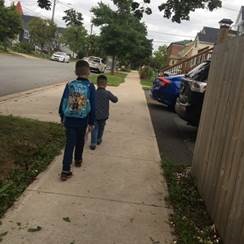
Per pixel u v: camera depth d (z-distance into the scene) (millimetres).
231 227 2396
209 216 2934
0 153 3729
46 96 8023
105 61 30750
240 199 2305
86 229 2584
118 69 34969
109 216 2799
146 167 3959
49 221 2627
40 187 3158
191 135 5961
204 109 3729
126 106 8016
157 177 3699
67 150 3371
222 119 2984
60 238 2439
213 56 3711
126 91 11445
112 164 3932
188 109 5461
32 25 40688
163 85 8188
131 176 3648
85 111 3406
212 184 2973
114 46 20891
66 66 22656
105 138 4934
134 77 23219
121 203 3035
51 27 40969
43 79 12195
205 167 3277
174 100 8102
